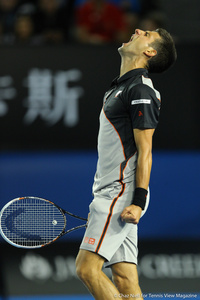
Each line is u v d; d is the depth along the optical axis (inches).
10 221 635.5
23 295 915.4
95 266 548.4
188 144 956.6
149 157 541.3
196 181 952.3
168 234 941.2
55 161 951.6
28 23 1079.6
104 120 571.8
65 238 933.8
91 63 956.6
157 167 949.8
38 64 954.7
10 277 922.1
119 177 555.5
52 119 956.0
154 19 1086.4
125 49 603.5
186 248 938.1
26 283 921.5
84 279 549.0
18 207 639.1
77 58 957.8
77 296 909.8
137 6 1126.4
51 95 956.6
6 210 644.7
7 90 952.9
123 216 533.6
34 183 945.5
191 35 1072.2
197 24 1072.8
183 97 956.6
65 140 956.0
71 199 945.5
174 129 956.0
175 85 956.6
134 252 596.7
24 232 637.9
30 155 951.0
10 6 1107.9
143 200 537.0
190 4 1071.6
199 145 956.0
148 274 924.0
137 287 593.6
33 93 955.3
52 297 906.7
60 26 1108.5
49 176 948.0
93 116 957.2
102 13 1093.8
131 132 560.7
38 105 955.3
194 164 954.1
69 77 957.2
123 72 603.2
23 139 952.9
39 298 903.1
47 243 600.4
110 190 555.8
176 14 1077.8
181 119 956.0
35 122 954.7
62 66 956.6
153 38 604.1
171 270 928.3
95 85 956.0
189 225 943.7
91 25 1096.8
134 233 596.1
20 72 954.1
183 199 948.0
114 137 562.3
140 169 538.6
